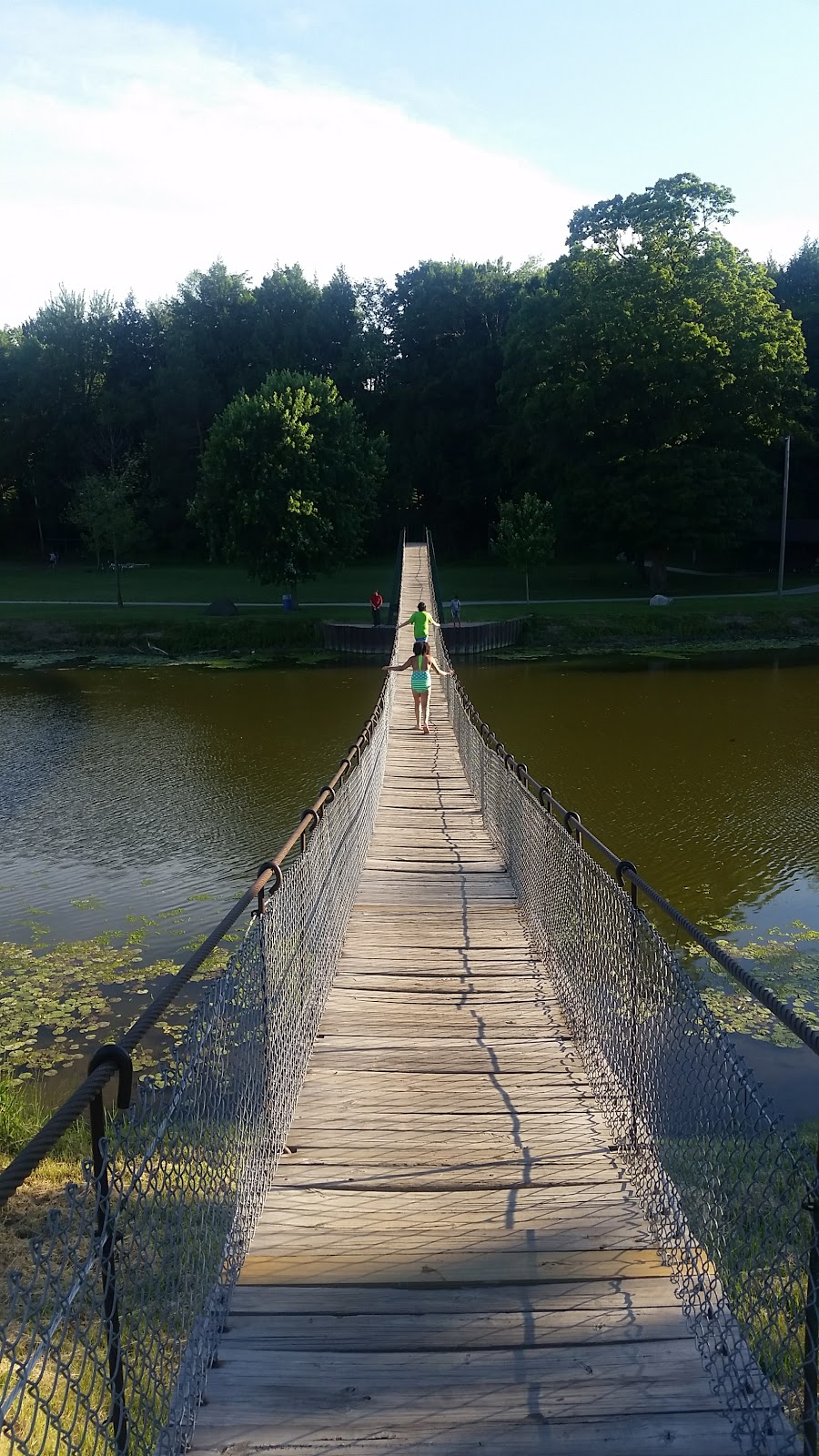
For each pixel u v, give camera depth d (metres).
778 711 28.19
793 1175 3.10
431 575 41.69
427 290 63.44
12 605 47.84
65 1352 4.36
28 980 11.98
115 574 58.88
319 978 6.67
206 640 41.72
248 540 44.69
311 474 44.16
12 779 21.98
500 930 8.62
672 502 45.94
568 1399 3.39
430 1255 4.22
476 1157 5.05
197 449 66.06
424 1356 3.60
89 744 25.27
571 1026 6.60
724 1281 3.53
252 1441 3.20
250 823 18.67
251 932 4.50
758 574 56.22
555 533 49.09
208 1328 3.49
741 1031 10.61
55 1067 9.93
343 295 69.94
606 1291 3.99
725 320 46.94
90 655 41.03
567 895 6.80
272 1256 4.21
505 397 54.28
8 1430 2.10
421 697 18.30
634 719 27.31
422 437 62.03
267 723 27.72
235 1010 4.04
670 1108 4.50
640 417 48.56
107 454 67.69
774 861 15.99
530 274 64.50
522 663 38.19
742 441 48.78
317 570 45.84
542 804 8.41
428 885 9.89
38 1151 2.09
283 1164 4.96
